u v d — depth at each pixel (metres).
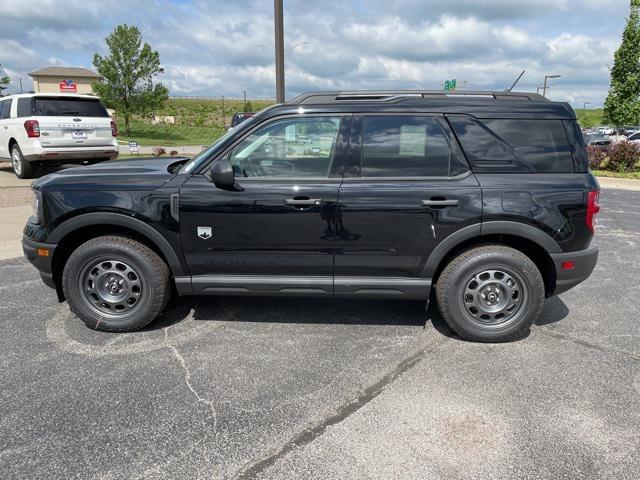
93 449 2.46
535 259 3.75
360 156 3.52
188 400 2.90
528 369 3.29
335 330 3.90
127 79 33.19
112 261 3.69
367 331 3.88
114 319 3.76
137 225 3.56
